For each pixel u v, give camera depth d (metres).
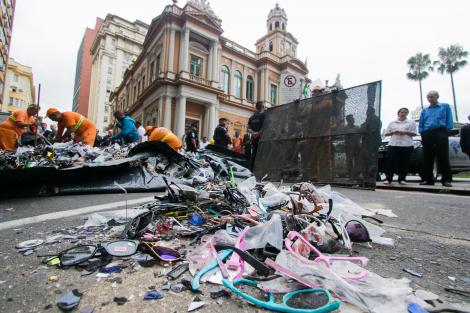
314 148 4.45
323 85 5.02
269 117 5.38
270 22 30.78
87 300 0.74
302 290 0.76
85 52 76.56
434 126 4.09
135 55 54.25
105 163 3.14
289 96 5.00
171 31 18.47
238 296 0.76
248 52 24.73
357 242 1.26
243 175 4.17
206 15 19.38
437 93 4.14
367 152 3.76
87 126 5.47
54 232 1.41
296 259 0.89
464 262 1.04
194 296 0.76
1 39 19.42
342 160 4.04
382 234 1.43
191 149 8.55
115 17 52.03
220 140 7.32
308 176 4.43
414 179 7.11
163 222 1.42
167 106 18.06
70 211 1.98
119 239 1.22
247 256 0.88
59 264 0.98
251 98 24.81
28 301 0.74
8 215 1.85
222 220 1.40
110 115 46.06
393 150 4.51
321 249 1.12
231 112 22.45
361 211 1.77
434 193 3.48
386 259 1.07
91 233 1.37
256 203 1.75
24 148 4.51
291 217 1.29
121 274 0.90
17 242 1.24
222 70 22.36
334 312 0.67
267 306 0.69
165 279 0.86
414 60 34.59
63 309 0.69
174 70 18.45
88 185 2.99
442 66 32.41
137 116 25.78
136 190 3.11
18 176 2.63
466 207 2.27
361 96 4.00
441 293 0.79
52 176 2.81
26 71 57.22
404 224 1.68
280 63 26.22
